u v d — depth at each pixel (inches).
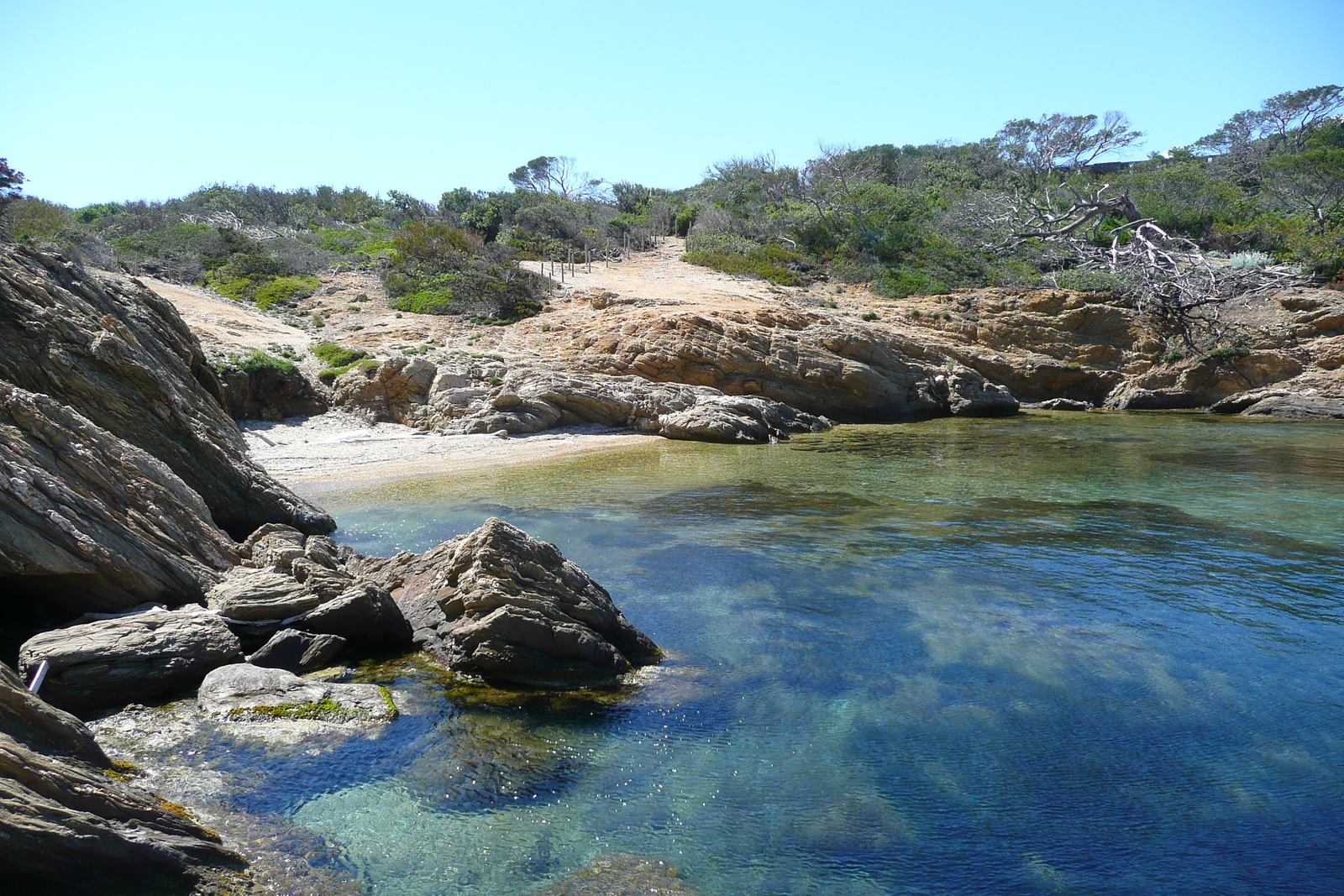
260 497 585.0
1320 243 1840.6
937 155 3378.4
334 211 2837.1
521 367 1278.3
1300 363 1573.6
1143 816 270.2
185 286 1598.2
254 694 329.7
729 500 751.1
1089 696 356.2
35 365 486.0
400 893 225.6
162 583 410.6
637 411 1242.0
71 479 407.2
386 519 673.6
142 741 299.7
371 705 332.5
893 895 232.1
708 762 303.1
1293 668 382.9
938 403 1496.1
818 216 2320.4
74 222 1604.3
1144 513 693.9
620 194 3080.7
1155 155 3107.8
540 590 399.9
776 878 238.2
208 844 232.4
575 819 265.3
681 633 431.2
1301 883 238.1
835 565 545.6
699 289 1811.0
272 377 1167.6
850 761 304.8
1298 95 3078.2
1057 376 1672.0
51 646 329.4
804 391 1396.4
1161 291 1727.4
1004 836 260.1
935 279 1947.6
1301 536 614.9
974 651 405.4
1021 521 666.2
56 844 194.7
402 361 1214.3
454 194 2778.1
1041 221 2182.6
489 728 326.3
